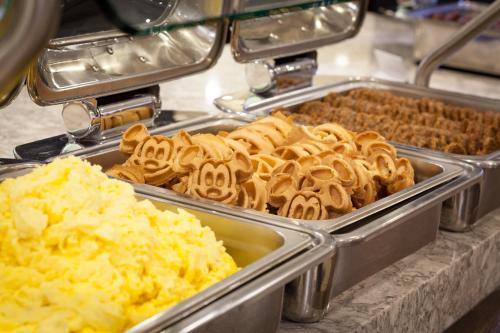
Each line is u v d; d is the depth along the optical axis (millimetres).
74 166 1069
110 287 934
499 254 1728
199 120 1868
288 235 1178
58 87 1579
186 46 1838
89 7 1300
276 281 1010
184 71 1815
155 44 1786
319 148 1642
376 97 2312
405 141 1958
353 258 1243
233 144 1562
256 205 1381
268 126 1742
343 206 1398
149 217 1092
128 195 1116
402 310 1342
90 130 1667
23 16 642
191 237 1104
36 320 899
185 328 875
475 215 1665
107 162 1588
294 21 2244
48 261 946
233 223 1232
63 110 1667
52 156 1568
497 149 2021
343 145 1642
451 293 1534
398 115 2182
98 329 908
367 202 1535
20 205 969
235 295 959
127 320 946
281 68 2234
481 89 3209
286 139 1724
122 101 1743
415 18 4180
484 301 1719
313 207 1387
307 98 2217
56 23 663
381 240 1313
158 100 1825
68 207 986
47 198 993
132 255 981
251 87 2232
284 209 1404
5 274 940
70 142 1669
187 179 1435
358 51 3426
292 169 1499
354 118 2080
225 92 2430
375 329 1261
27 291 912
